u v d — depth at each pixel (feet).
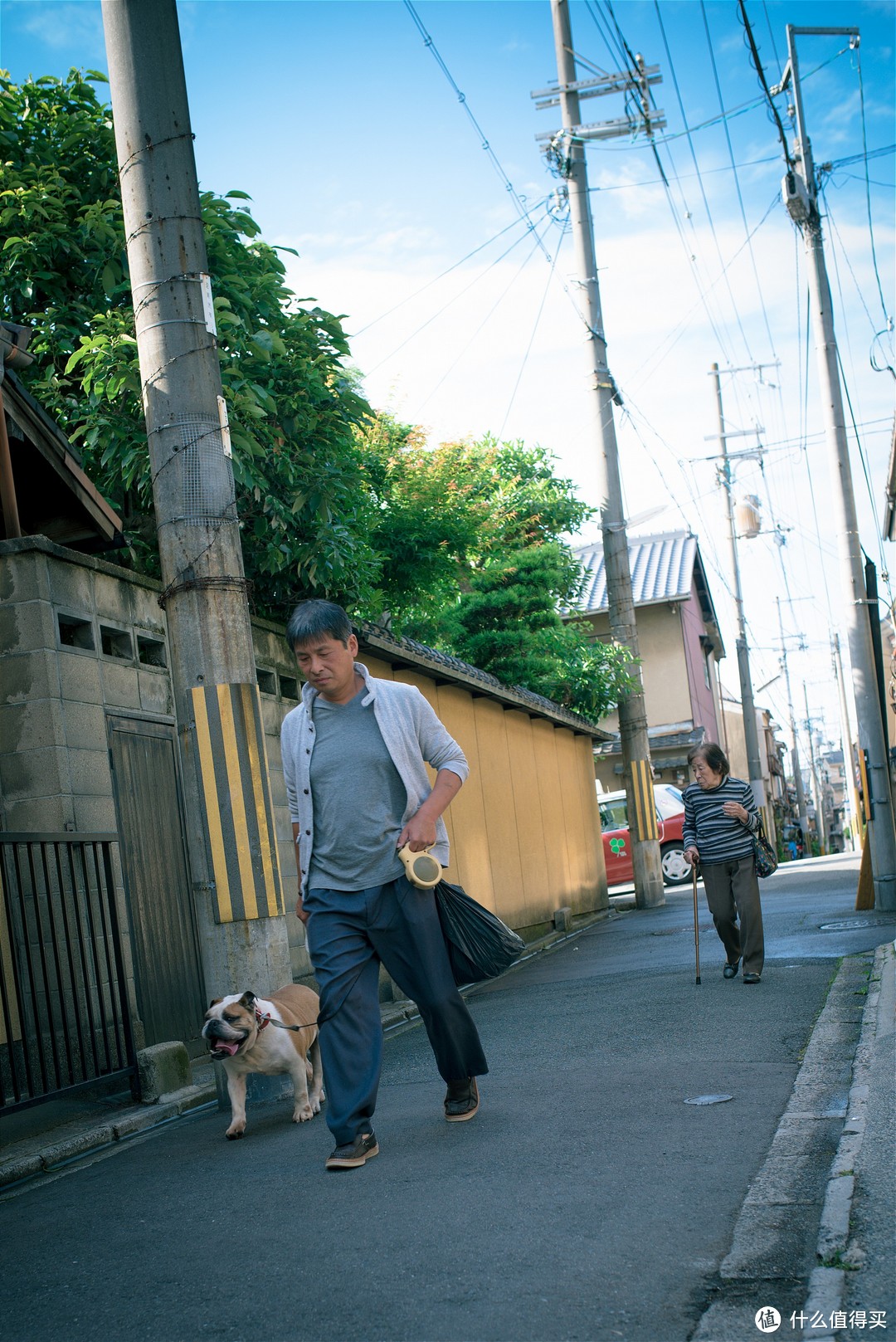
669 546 119.55
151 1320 10.00
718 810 27.27
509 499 68.08
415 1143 14.55
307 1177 13.79
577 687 63.31
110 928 23.61
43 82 32.86
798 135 47.34
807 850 173.88
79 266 31.55
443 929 14.79
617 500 65.77
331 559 31.71
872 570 44.65
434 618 56.08
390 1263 10.40
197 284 22.16
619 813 88.89
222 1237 11.99
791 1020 21.29
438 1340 8.75
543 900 54.54
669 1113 14.92
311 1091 18.80
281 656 33.65
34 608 23.11
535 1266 9.96
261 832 21.30
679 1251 10.08
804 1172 12.00
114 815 24.49
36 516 28.40
